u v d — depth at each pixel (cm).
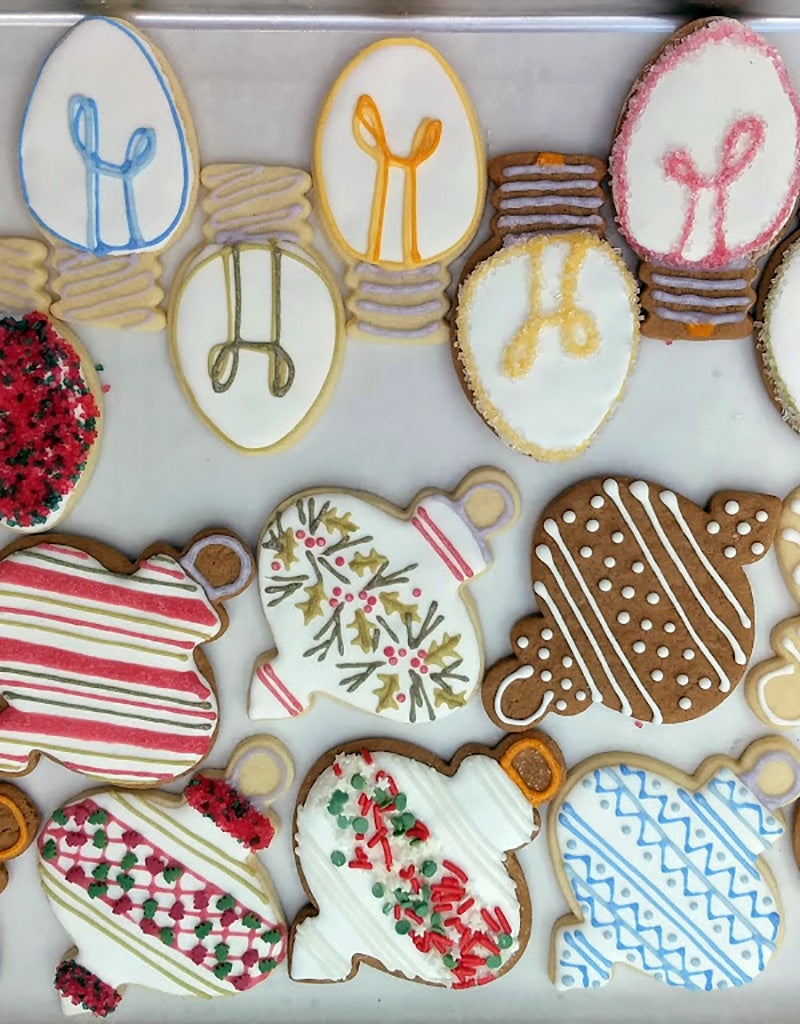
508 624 42
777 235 40
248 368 40
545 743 42
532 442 40
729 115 39
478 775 42
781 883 43
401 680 41
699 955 42
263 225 40
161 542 42
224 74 40
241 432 40
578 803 42
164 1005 44
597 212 40
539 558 41
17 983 44
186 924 42
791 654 41
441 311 40
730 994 43
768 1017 43
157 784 42
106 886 42
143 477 42
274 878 43
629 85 40
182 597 41
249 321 40
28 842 43
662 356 41
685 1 39
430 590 41
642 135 39
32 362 39
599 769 42
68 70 39
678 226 39
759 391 41
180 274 40
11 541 42
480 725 42
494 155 40
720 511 41
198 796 42
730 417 41
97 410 41
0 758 42
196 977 42
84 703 41
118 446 41
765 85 39
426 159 39
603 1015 44
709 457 41
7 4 40
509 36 40
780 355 40
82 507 42
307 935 42
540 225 39
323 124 39
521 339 39
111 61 39
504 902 42
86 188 40
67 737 41
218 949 42
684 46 39
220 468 41
